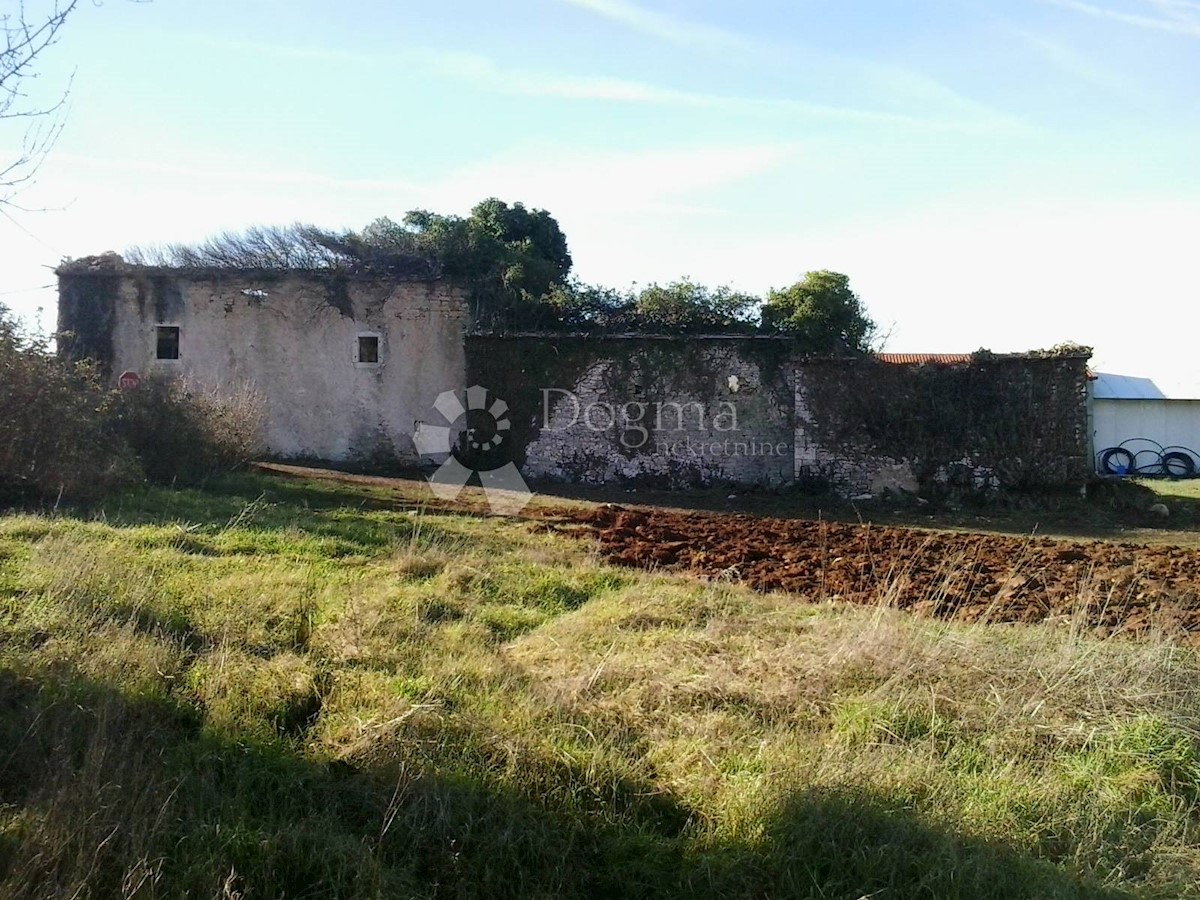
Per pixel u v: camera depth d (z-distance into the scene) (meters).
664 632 7.09
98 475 11.34
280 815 4.40
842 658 6.25
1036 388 20.03
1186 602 9.09
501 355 22.19
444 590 7.86
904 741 5.27
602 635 6.94
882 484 20.42
